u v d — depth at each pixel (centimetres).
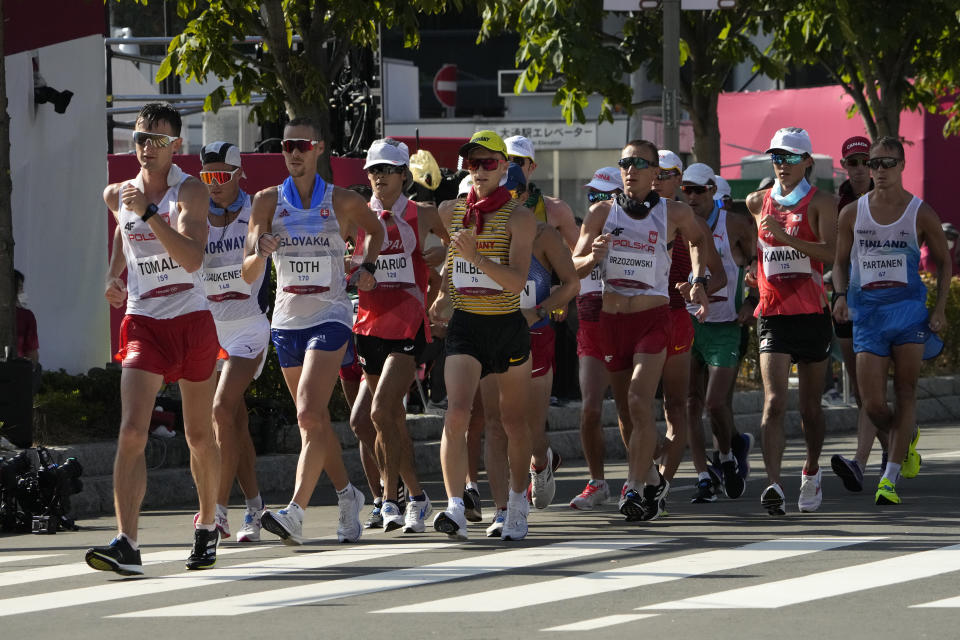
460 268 2878
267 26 5162
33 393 3969
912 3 6425
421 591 2419
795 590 2355
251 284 3100
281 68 5144
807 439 3419
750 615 2158
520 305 3077
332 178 5412
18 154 5191
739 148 9831
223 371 3092
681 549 2820
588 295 3419
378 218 3025
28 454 3728
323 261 2950
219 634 2100
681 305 3412
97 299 5266
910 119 9644
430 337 3291
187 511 3866
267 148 6469
